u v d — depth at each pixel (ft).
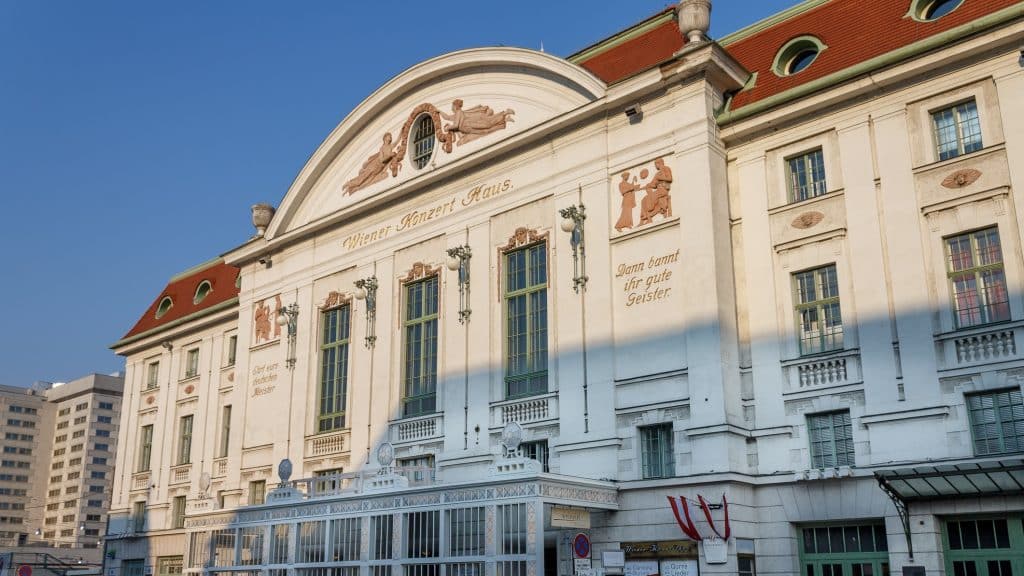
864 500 69.51
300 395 111.14
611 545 77.97
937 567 64.80
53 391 483.10
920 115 73.31
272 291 120.26
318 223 114.21
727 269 79.46
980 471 61.16
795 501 72.74
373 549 82.38
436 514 77.87
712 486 72.95
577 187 89.30
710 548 71.51
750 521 73.72
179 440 136.87
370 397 102.89
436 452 93.76
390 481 83.51
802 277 77.41
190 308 142.41
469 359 93.76
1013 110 68.54
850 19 82.58
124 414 149.18
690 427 75.77
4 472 455.63
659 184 83.46
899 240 71.97
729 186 82.69
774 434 74.74
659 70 84.02
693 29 85.05
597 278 85.56
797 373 74.95
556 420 85.15
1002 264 67.51
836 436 72.54
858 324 72.49
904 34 75.82
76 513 440.86
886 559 68.64
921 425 67.87
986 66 70.54
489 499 73.92
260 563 93.15
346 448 103.65
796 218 78.02
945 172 71.05
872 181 74.33
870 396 70.64
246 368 120.47
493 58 98.73
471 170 99.14
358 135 114.32
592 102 88.48
